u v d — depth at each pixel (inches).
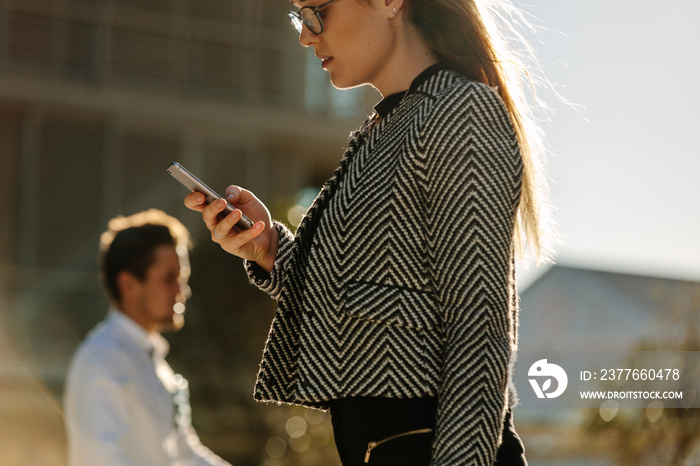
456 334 59.3
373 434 64.0
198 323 422.0
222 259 432.8
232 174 561.6
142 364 144.1
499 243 60.2
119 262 149.6
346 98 583.5
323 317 65.1
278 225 79.7
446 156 61.3
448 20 70.5
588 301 595.2
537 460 370.6
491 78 72.1
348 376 63.9
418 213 63.1
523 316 588.1
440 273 60.5
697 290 405.4
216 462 154.4
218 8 566.9
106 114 532.4
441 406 59.1
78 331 495.2
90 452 134.7
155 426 141.8
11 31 518.0
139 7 548.4
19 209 511.8
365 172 66.1
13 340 472.4
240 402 416.8
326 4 70.1
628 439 358.9
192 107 552.1
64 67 528.4
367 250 64.0
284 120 569.9
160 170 544.1
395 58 71.1
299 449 411.5
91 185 527.8
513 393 68.9
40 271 506.3
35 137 518.3
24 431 429.1
